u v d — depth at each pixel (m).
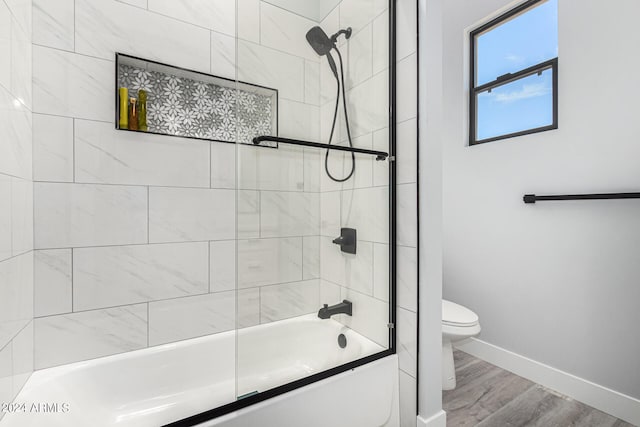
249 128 1.26
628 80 1.53
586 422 1.56
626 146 1.54
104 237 1.37
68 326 1.31
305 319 1.36
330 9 1.42
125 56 1.39
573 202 1.74
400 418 1.44
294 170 1.36
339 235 1.44
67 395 1.21
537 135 1.91
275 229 1.32
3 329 0.98
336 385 1.25
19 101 1.10
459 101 2.38
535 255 1.92
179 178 1.53
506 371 2.06
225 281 1.65
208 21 1.59
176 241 1.53
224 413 1.05
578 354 1.73
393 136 1.45
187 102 1.57
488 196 2.18
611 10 1.59
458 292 2.39
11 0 1.04
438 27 1.37
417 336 1.36
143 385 1.40
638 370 1.52
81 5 1.31
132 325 1.44
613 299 1.60
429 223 1.34
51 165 1.27
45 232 1.26
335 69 1.42
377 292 1.48
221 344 1.59
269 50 1.29
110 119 1.38
